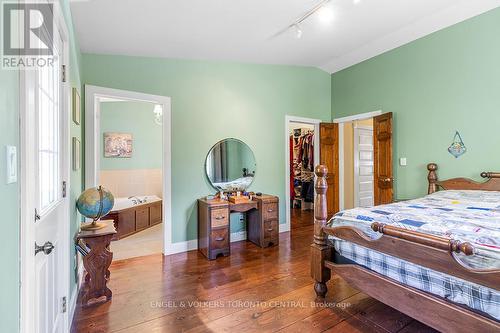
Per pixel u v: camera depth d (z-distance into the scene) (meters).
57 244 1.64
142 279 2.67
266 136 4.22
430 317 1.51
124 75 3.17
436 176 3.36
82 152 2.93
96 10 2.29
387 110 3.96
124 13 2.38
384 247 1.71
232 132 3.91
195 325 1.93
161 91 3.39
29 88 0.97
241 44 3.27
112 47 2.96
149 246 3.76
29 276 0.94
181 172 3.53
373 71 4.14
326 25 3.03
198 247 3.60
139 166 5.78
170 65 3.45
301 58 4.05
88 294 2.21
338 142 4.83
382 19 2.99
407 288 1.62
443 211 2.16
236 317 2.02
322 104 4.82
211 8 2.43
